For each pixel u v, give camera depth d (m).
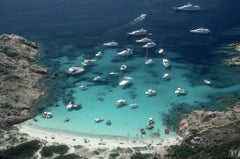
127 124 134.62
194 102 145.25
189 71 167.50
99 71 170.50
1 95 146.38
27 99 148.75
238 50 182.62
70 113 142.38
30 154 116.12
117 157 113.56
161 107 143.12
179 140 123.12
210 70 167.75
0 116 136.62
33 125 135.62
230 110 136.88
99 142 124.50
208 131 120.75
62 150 118.56
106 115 140.12
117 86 158.25
